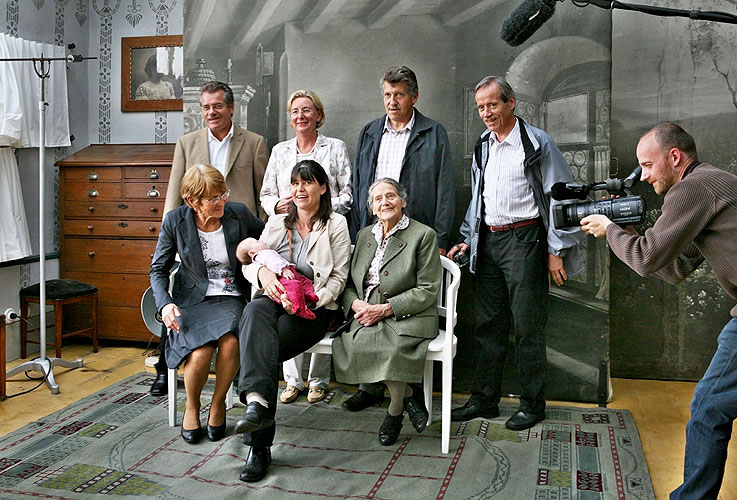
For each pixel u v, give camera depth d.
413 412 3.19
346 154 3.80
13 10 4.54
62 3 5.02
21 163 4.75
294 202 3.24
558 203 2.69
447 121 3.95
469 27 3.88
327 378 3.83
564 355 3.85
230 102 3.90
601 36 3.69
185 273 3.26
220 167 3.94
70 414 3.51
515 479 2.80
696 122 4.19
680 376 4.32
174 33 5.13
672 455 3.11
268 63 4.19
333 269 3.21
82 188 4.79
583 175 3.76
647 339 4.35
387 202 3.15
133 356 4.68
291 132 4.18
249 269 3.08
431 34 3.94
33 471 2.83
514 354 3.93
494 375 3.54
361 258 3.27
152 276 3.22
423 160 3.53
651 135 2.41
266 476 2.83
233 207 3.34
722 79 4.13
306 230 3.25
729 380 2.22
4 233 4.43
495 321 3.53
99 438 3.20
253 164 3.97
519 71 3.83
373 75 4.04
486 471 2.88
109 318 4.80
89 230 4.80
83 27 5.25
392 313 3.09
